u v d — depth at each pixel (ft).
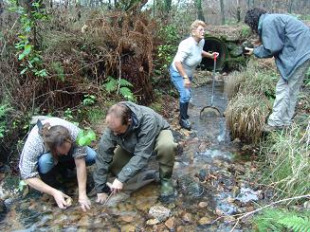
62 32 15.55
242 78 19.35
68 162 10.71
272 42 12.41
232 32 26.43
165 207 9.86
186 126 14.94
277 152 11.55
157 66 18.92
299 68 12.44
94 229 9.08
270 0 37.96
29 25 13.16
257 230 8.57
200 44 14.39
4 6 15.01
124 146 10.00
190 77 14.96
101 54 15.60
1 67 13.07
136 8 17.78
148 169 11.75
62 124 9.79
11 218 9.49
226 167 11.94
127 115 9.11
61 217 9.52
